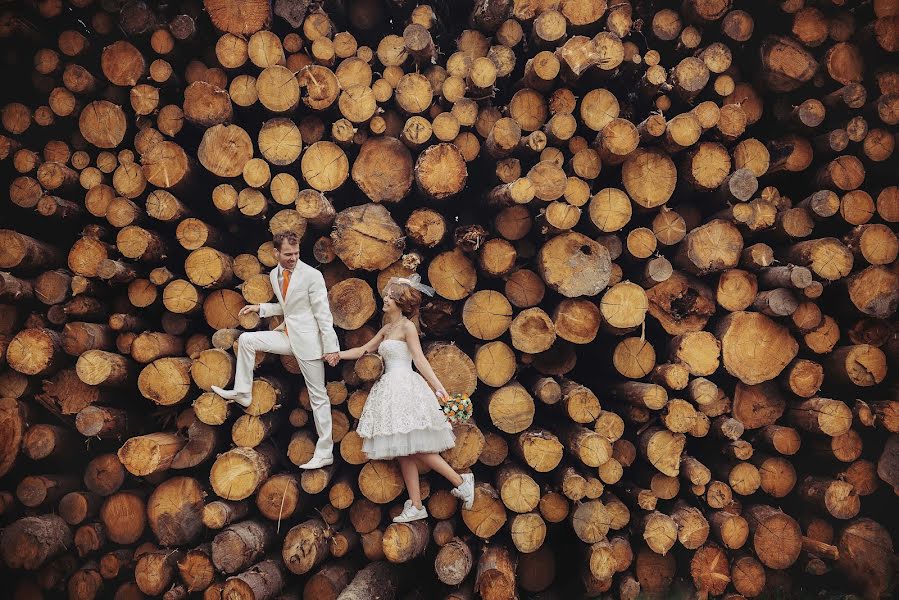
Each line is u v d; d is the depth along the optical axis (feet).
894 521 14.53
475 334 13.37
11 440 13.71
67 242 16.24
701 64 13.92
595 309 13.24
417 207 15.44
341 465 14.44
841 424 13.01
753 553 13.43
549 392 13.12
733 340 13.47
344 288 13.87
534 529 12.87
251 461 12.99
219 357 13.34
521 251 14.26
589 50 13.43
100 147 14.74
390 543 12.44
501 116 14.82
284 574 13.24
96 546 13.70
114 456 13.80
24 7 15.30
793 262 13.85
